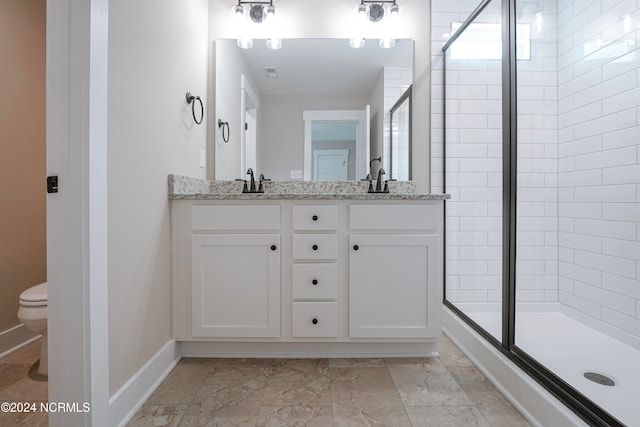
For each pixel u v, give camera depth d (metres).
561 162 2.29
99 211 1.06
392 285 1.64
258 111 2.27
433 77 2.28
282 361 1.69
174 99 1.69
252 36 2.26
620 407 1.26
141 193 1.36
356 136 2.28
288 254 1.65
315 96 2.29
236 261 1.65
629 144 1.85
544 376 1.26
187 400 1.35
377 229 1.64
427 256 1.64
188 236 1.65
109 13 1.15
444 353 1.81
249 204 1.64
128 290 1.27
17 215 1.92
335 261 1.65
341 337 1.66
